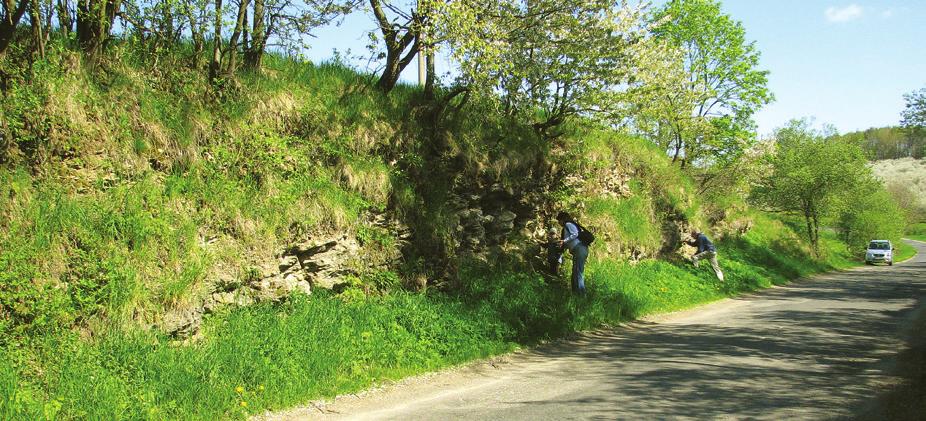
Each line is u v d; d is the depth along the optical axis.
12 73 6.69
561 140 14.66
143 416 5.00
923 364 7.12
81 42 7.71
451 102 12.10
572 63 11.44
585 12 11.35
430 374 7.36
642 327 11.09
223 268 7.02
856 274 28.45
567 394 6.25
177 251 6.64
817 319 11.60
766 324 11.00
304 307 7.60
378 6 10.43
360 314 7.98
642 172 18.45
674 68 14.80
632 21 11.92
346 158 9.44
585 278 12.66
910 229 84.19
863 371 6.86
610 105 12.22
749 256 24.22
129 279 6.01
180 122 7.82
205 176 7.79
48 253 5.73
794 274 25.05
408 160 10.41
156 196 7.00
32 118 6.52
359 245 9.01
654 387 6.32
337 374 6.69
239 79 9.11
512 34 10.73
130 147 7.21
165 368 5.59
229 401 5.55
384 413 5.77
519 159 12.55
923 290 18.48
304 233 8.17
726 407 5.47
